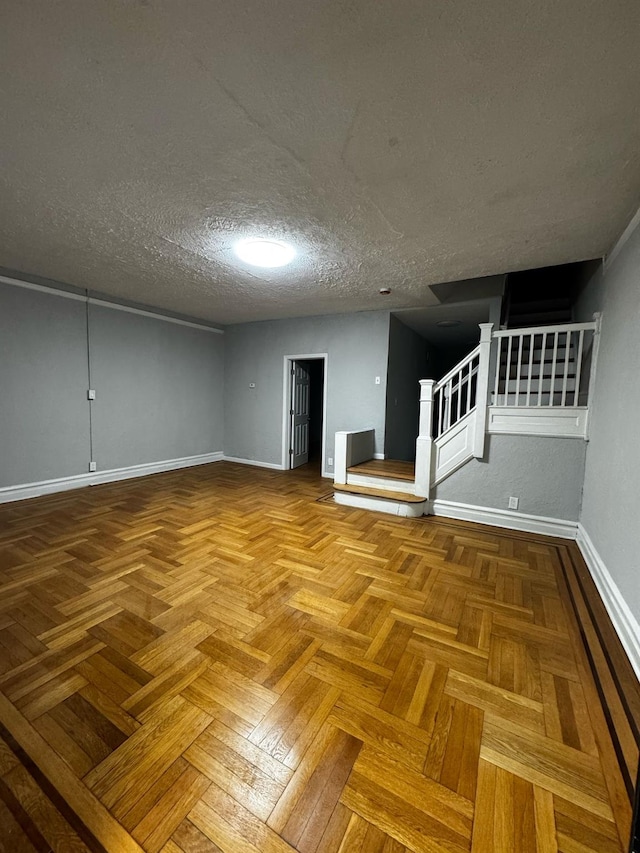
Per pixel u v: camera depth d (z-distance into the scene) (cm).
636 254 219
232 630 190
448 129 159
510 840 102
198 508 387
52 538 302
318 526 340
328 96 143
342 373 528
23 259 327
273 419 598
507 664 171
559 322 486
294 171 191
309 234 262
